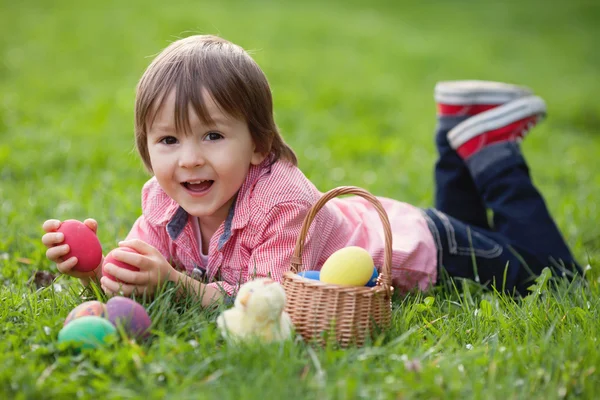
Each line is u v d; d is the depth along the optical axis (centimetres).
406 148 668
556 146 734
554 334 249
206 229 296
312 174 518
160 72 269
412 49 1281
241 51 284
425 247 318
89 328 218
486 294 311
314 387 195
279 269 271
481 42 1458
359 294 231
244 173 276
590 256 371
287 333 224
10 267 324
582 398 204
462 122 372
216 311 252
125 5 1418
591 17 1809
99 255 270
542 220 341
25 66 978
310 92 905
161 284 257
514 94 372
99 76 952
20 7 1367
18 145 588
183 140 266
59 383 201
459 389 198
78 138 629
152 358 210
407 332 233
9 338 227
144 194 309
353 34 1351
